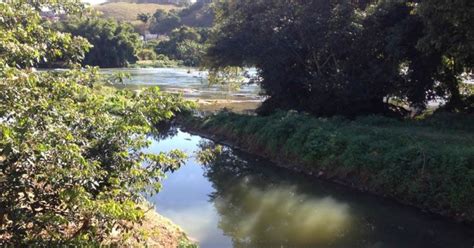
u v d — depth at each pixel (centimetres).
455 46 1598
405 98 2202
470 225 1100
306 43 2203
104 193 524
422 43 1658
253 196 1412
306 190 1470
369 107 2148
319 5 2188
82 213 500
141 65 9362
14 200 461
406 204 1267
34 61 667
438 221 1150
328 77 2212
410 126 1816
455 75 2122
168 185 1547
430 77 2034
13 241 464
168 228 982
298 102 2341
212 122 2484
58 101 559
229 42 2395
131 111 642
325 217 1213
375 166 1402
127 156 591
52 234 485
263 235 1079
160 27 15338
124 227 566
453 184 1173
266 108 2470
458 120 1819
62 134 479
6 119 463
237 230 1114
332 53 2192
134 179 582
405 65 2177
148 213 1027
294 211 1265
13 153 430
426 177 1253
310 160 1631
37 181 464
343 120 1952
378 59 2128
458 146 1360
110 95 683
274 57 2267
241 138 2122
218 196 1416
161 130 2633
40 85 560
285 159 1762
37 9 707
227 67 2727
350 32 2069
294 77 2280
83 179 468
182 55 10325
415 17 1878
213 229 1121
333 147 1583
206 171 1745
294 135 1773
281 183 1559
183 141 2273
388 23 2061
